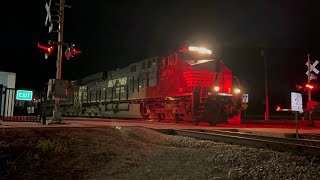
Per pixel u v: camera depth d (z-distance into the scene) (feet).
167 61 62.03
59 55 40.96
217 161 22.75
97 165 23.03
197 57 57.77
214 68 57.21
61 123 38.75
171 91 59.88
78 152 25.27
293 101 34.73
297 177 17.70
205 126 50.88
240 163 21.81
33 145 25.18
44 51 40.70
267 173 18.88
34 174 20.43
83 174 21.15
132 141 31.35
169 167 21.86
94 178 20.29
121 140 30.99
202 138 36.17
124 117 82.02
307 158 22.29
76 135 29.55
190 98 54.80
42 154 23.72
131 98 76.18
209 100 55.06
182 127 44.60
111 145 28.40
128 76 78.89
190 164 22.34
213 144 31.24
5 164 21.36
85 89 107.04
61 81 38.88
